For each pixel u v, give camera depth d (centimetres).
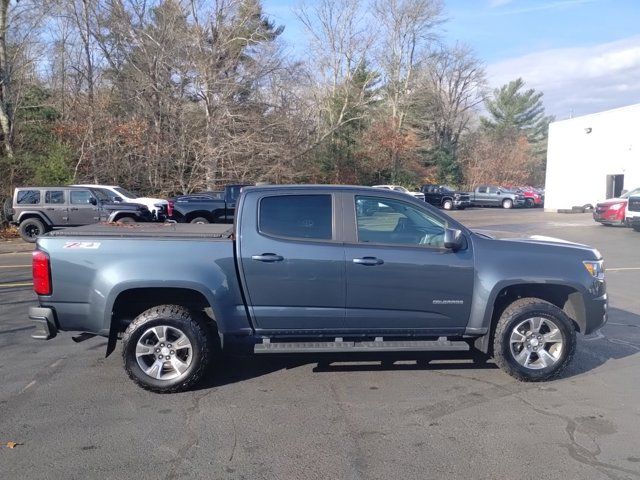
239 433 432
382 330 534
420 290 526
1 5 2450
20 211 1841
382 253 522
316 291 519
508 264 533
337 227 529
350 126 4259
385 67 5025
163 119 3016
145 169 2928
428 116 5916
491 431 433
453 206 4125
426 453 398
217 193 2120
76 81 3112
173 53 2938
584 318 550
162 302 542
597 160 3297
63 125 2738
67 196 1842
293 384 537
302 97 3475
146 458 393
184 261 509
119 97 3050
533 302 540
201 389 525
